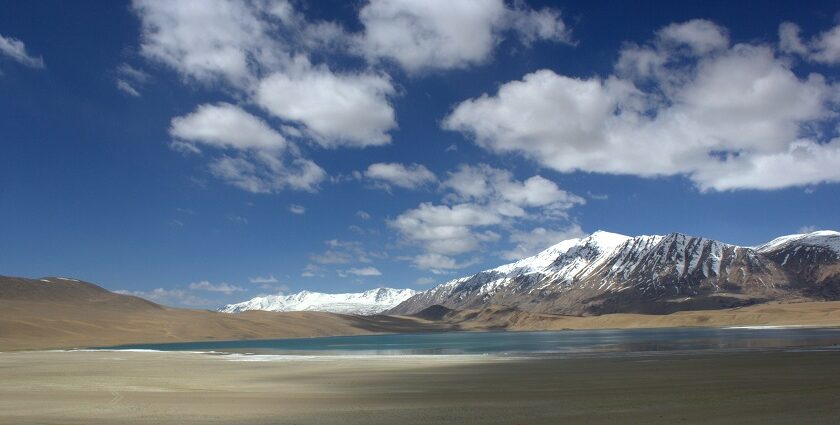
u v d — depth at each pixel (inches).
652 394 1284.4
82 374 2134.6
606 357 2630.4
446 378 1829.5
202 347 5482.3
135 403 1278.3
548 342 5064.0
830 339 3725.4
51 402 1298.0
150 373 2164.1
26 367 2504.9
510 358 2738.7
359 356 3208.7
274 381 1829.5
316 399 1344.7
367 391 1509.6
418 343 5880.9
